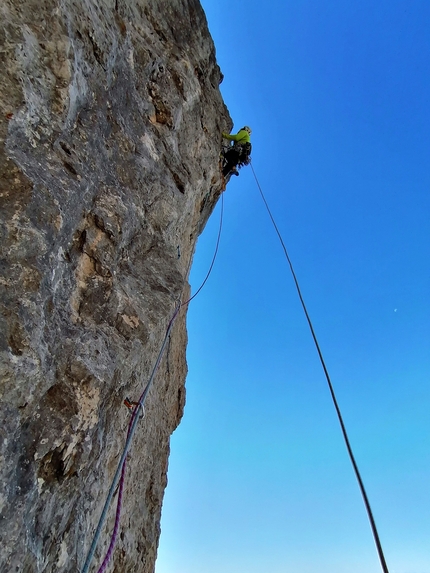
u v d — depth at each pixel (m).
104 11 4.52
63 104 3.50
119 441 3.89
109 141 4.42
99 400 3.10
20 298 2.62
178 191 5.88
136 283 4.29
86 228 3.69
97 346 3.32
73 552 2.96
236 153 9.27
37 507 2.55
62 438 2.72
